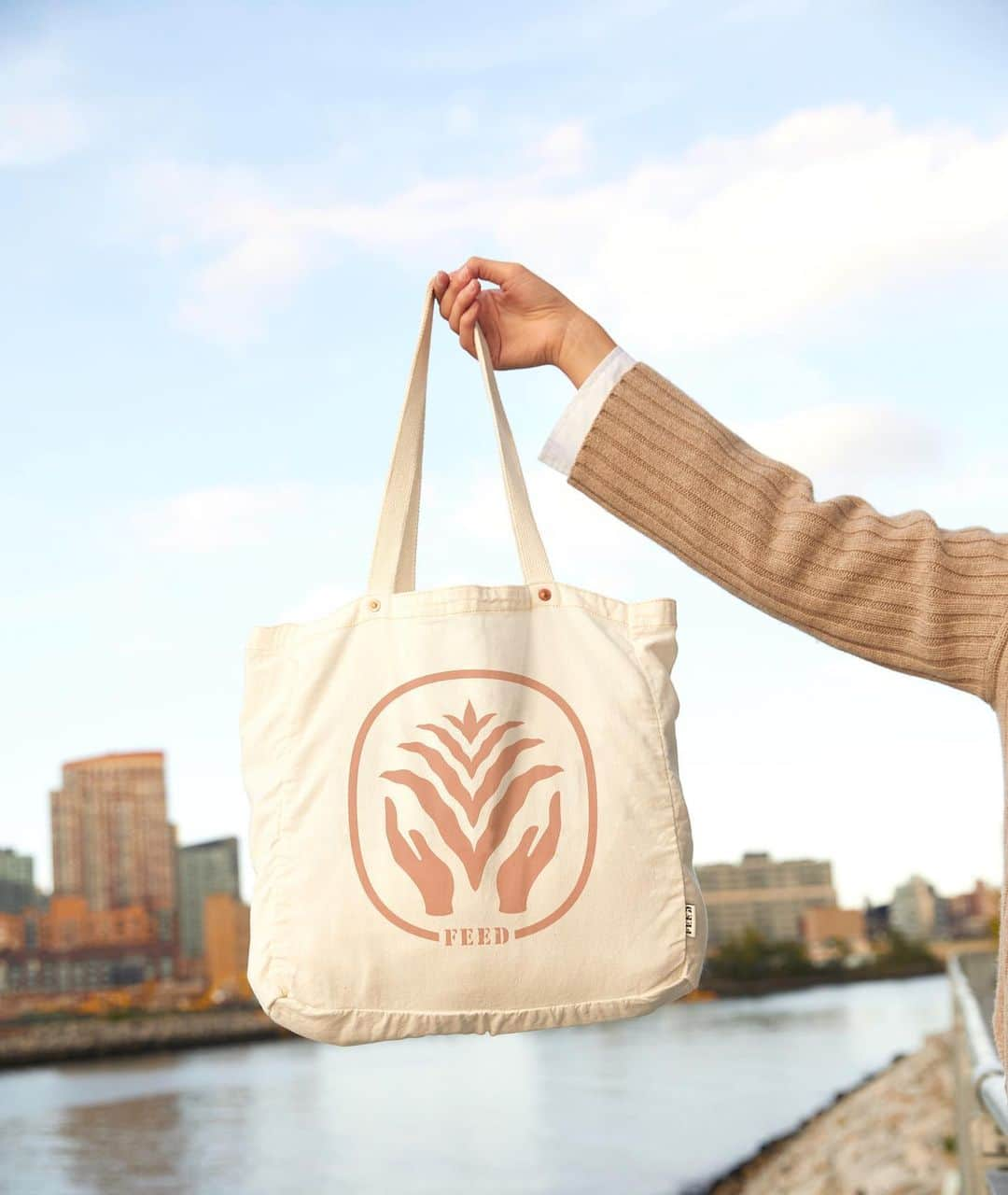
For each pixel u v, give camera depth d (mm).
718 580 1320
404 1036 1463
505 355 1525
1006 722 1195
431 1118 28688
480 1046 44156
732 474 1305
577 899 1454
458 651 1498
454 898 1442
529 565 1536
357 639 1512
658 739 1503
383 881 1452
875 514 1286
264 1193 21703
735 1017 50875
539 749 1485
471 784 1465
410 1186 21078
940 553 1230
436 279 1540
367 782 1476
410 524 1613
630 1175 20469
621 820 1474
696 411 1343
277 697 1510
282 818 1482
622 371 1387
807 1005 55219
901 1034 41781
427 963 1436
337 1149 25672
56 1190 23156
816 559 1264
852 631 1262
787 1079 31438
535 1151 23375
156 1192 22609
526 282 1499
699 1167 20609
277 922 1469
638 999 1453
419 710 1486
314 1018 1454
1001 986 1218
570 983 1443
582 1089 31797
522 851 1459
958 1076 5281
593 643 1516
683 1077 33000
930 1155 14922
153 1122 31906
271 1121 30594
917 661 1240
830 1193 15141
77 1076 43531
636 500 1334
